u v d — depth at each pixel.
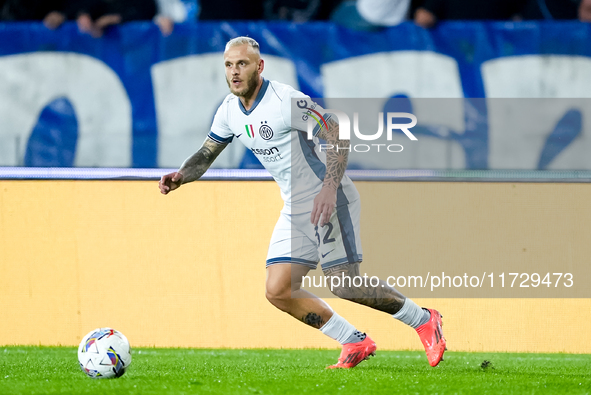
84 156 15.86
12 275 15.27
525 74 15.84
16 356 13.28
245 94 10.34
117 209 15.27
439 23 15.98
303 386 9.16
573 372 11.38
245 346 15.00
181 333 15.09
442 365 12.13
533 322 14.73
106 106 15.97
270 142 10.62
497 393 8.81
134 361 12.52
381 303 10.85
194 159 11.12
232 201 15.18
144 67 16.00
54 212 15.30
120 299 15.16
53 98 15.99
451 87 15.89
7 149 15.87
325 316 10.91
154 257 15.20
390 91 15.94
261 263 15.06
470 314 14.81
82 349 9.83
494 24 15.91
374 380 9.72
